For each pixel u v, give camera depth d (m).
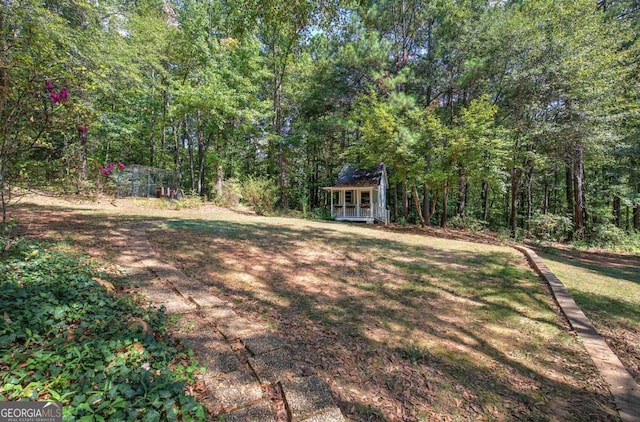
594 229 14.53
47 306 2.46
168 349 2.42
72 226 6.57
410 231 12.55
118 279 3.81
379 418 2.13
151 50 13.64
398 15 14.75
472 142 11.41
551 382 2.70
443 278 5.46
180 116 16.95
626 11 13.70
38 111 3.69
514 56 12.62
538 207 24.12
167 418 1.63
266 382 2.28
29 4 4.76
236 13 5.76
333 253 6.70
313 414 1.99
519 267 6.59
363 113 13.62
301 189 25.41
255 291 4.20
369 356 2.90
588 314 4.21
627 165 15.36
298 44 7.59
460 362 2.92
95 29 7.15
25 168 3.85
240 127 18.75
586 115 11.88
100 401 1.64
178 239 6.35
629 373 2.89
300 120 20.56
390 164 13.30
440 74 14.91
